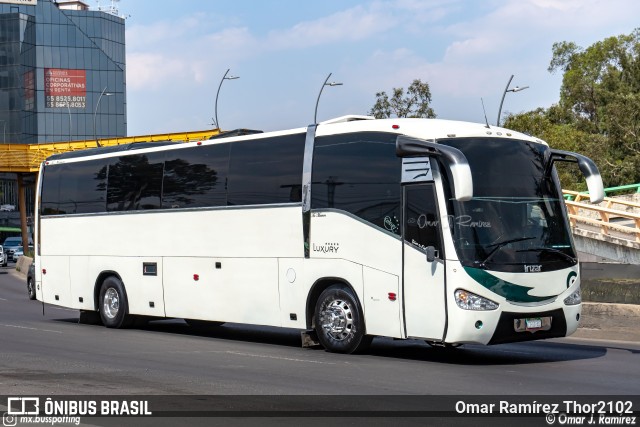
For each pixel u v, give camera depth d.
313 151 15.91
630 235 34.34
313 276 15.72
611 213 31.94
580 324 18.55
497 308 13.35
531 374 12.69
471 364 13.93
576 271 14.21
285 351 15.85
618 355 15.13
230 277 17.47
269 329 21.06
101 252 20.95
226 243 17.58
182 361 14.28
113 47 131.00
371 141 14.91
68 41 127.94
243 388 11.34
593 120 89.00
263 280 16.75
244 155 17.36
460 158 13.05
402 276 14.18
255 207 16.97
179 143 19.16
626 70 82.38
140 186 19.91
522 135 14.55
